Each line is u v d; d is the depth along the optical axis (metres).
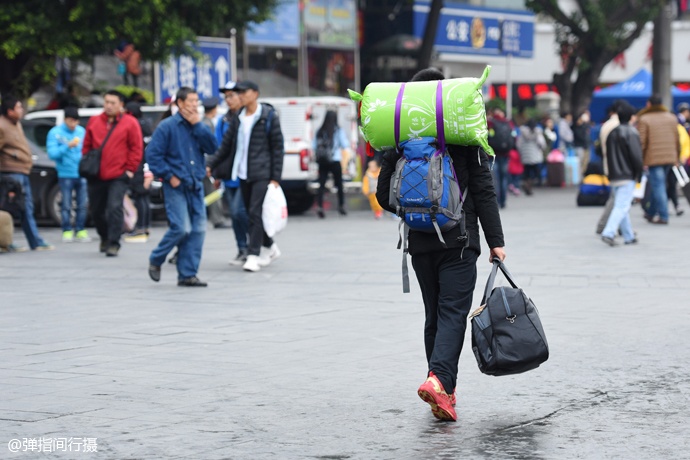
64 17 29.52
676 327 12.77
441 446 7.97
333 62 48.25
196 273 16.81
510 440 8.12
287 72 45.47
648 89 49.00
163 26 30.14
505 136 32.91
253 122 18.19
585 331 12.54
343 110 34.16
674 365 10.75
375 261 19.61
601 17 48.16
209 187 20.22
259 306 14.66
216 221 27.41
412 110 8.48
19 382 10.11
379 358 11.19
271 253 19.08
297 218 30.94
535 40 68.12
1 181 21.52
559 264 18.72
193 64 35.81
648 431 8.34
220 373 10.49
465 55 56.41
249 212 18.38
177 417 8.83
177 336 12.47
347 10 49.06
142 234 23.92
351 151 34.50
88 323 13.38
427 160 8.46
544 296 15.22
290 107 33.03
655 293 15.44
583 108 50.88
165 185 16.47
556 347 11.65
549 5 49.47
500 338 8.48
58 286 16.78
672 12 43.47
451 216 8.48
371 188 30.22
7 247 21.62
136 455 7.76
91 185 20.92
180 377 10.33
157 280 16.70
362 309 14.34
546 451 7.82
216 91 36.56
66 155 23.67
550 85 68.31
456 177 8.63
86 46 30.42
